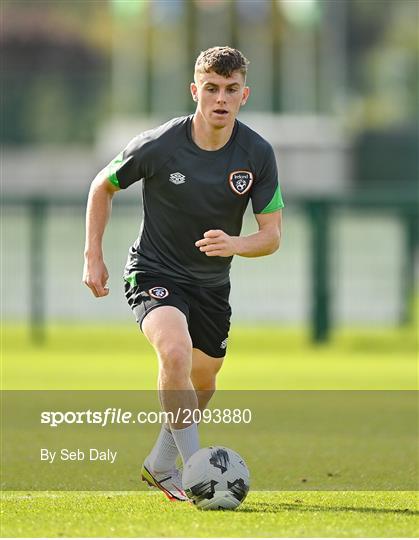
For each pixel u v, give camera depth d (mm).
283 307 82188
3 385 49781
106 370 56375
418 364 60062
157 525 22016
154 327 24594
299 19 154625
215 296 26625
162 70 159625
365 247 87188
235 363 60469
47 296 81188
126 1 158375
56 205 70062
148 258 26328
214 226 25922
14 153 153750
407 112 185375
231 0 153375
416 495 26297
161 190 25750
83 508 24250
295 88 155375
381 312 79875
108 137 153375
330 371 56500
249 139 25672
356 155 136250
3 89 156250
